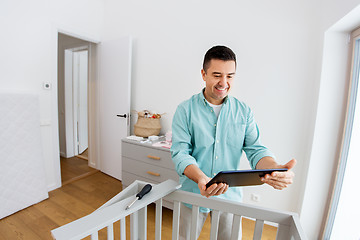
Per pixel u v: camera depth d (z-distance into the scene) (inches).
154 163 70.2
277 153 63.3
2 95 64.2
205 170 35.0
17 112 68.3
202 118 33.9
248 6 64.0
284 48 59.6
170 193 29.5
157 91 87.5
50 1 79.9
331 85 51.4
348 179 49.4
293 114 60.1
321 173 54.3
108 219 21.1
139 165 74.4
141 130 82.0
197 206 28.5
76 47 115.6
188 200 28.5
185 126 34.8
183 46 78.6
